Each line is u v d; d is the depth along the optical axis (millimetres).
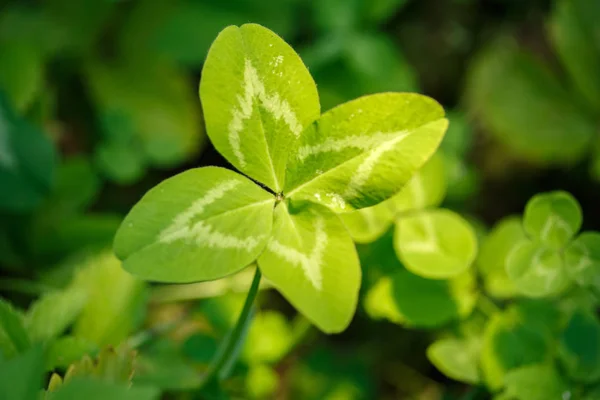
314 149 173
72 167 261
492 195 330
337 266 167
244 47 169
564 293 215
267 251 168
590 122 322
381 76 312
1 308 185
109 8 309
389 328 284
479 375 209
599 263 202
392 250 228
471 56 345
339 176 173
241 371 232
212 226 168
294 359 267
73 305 201
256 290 180
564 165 326
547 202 204
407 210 219
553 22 318
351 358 263
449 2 349
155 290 248
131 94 315
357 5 318
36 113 271
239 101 171
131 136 293
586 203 324
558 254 204
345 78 312
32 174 246
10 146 246
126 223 165
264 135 172
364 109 171
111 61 316
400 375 277
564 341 202
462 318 222
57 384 176
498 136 331
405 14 349
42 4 304
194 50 314
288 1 319
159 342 230
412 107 170
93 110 315
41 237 249
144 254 164
